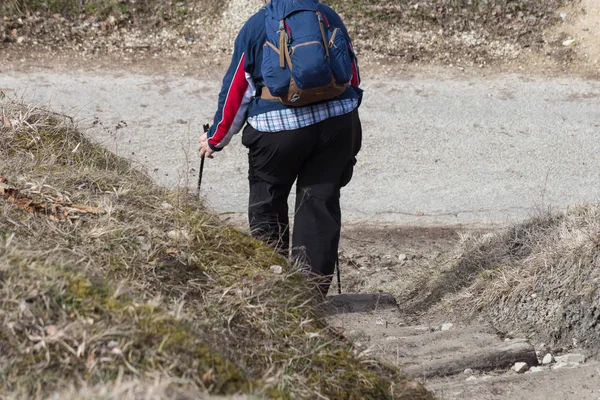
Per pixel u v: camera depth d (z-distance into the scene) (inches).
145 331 289.4
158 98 1053.8
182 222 403.2
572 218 589.3
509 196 885.2
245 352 324.8
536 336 518.0
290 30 440.8
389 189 895.7
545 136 1007.6
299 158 471.2
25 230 361.4
